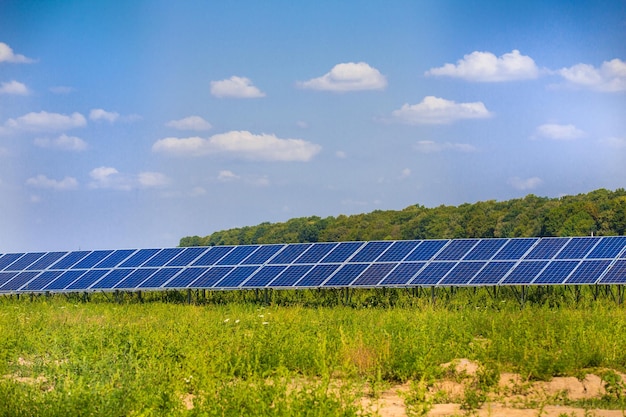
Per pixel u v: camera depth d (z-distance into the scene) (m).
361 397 18.17
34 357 24.80
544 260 38.75
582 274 37.03
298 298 44.53
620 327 25.39
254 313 34.69
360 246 43.59
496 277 38.06
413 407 17.86
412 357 21.38
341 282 40.00
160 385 19.20
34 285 46.72
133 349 23.86
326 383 16.78
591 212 85.06
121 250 49.94
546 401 17.95
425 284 38.53
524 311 30.42
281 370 18.22
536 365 20.44
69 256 50.41
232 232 125.19
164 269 45.34
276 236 118.19
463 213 102.62
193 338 25.08
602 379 18.95
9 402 17.09
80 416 16.38
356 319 30.42
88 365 21.30
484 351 22.20
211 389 17.25
